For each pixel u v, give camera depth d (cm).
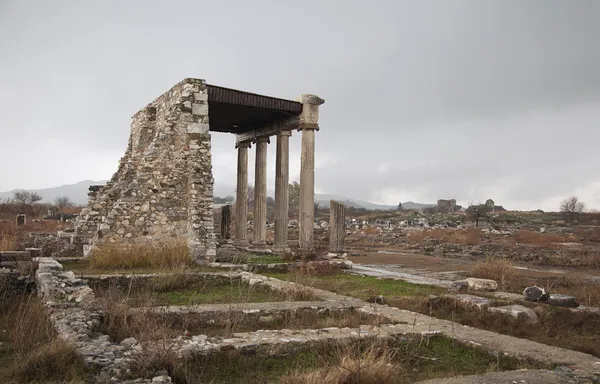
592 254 3384
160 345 710
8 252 1750
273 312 1055
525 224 7775
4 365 696
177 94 2308
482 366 768
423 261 2953
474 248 3972
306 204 2638
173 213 2125
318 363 745
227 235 3584
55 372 639
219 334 879
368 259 3077
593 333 1059
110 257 1752
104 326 877
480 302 1195
